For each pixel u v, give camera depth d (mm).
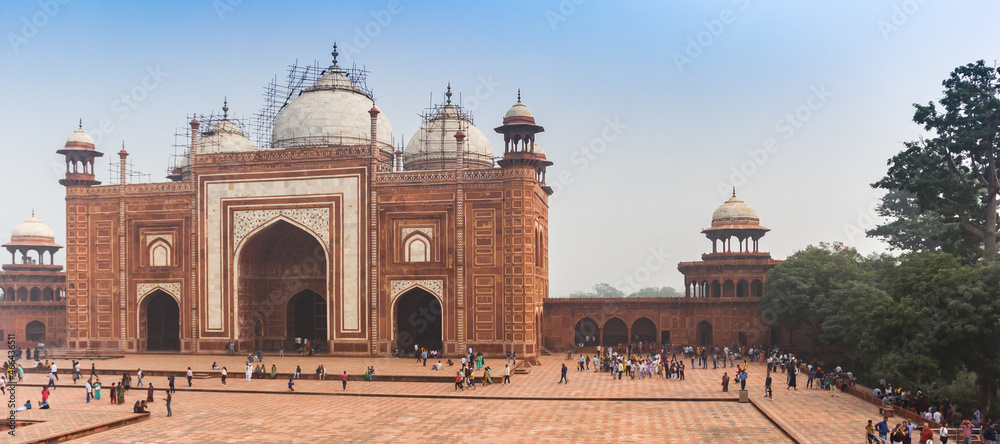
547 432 7938
